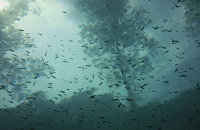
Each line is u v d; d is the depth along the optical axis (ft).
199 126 19.22
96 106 47.62
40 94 44.50
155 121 26.94
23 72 52.85
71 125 31.48
